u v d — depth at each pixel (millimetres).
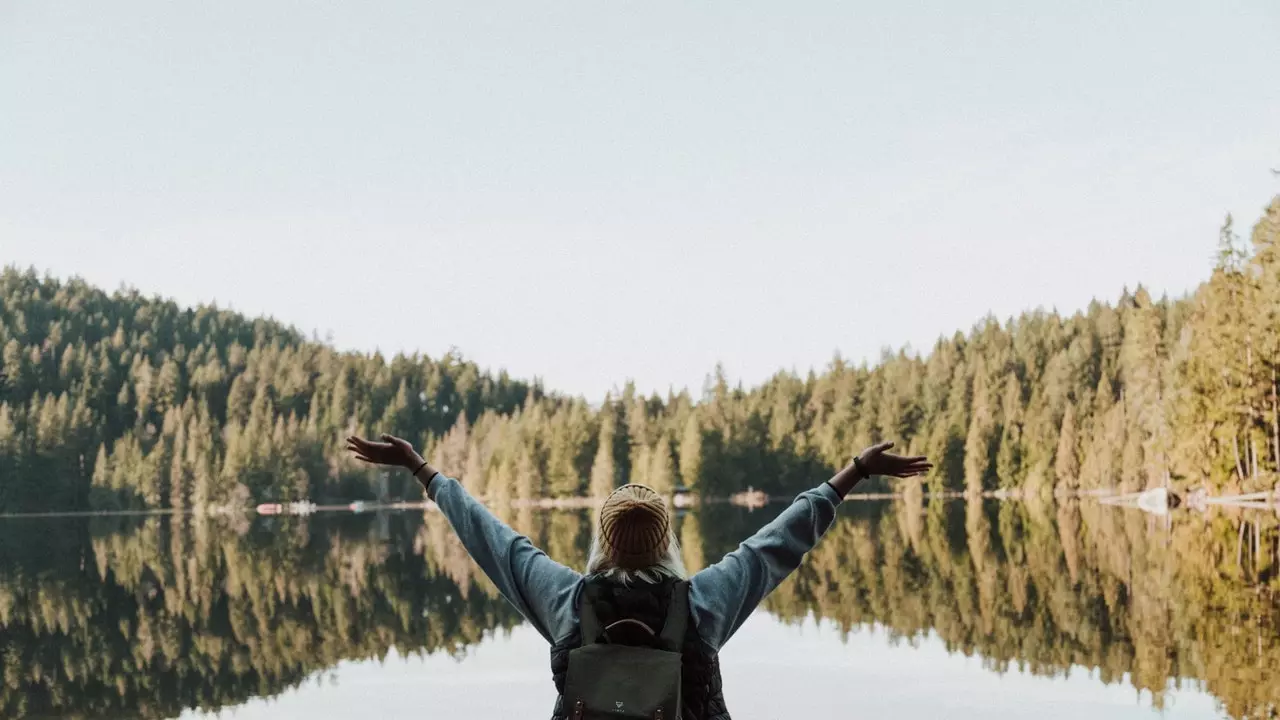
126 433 116625
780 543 2221
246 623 14938
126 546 38969
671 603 2088
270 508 102438
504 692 9367
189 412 127562
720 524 48469
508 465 103812
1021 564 19844
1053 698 8180
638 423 105688
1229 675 8562
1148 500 50875
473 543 2285
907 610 13555
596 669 1993
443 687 9656
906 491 88062
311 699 9367
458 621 14219
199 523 68000
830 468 97750
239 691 9875
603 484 97812
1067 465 73188
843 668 9695
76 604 17828
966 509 52812
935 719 7711
